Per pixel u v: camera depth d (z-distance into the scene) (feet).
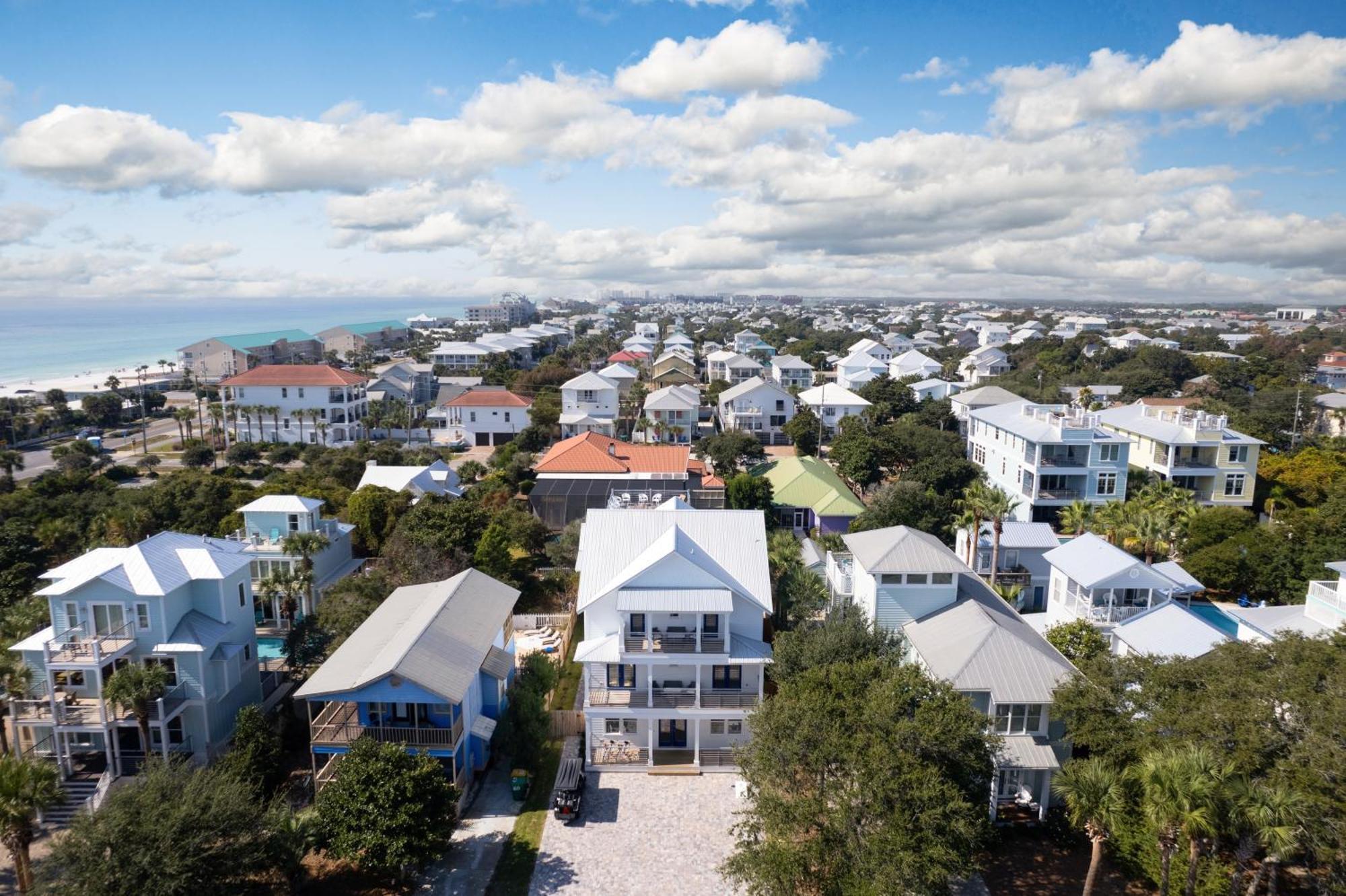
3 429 393.29
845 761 93.97
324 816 101.04
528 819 118.21
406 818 98.27
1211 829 80.12
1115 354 560.20
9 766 92.79
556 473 271.28
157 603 128.88
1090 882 92.58
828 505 241.96
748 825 96.53
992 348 617.62
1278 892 96.37
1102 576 154.92
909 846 85.25
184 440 374.63
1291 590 174.40
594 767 131.34
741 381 496.64
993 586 181.27
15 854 95.14
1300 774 81.61
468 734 126.00
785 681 122.31
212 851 88.74
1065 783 91.81
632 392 458.91
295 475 277.23
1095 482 235.40
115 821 86.02
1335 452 267.80
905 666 110.73
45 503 223.10
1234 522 196.44
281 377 398.83
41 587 180.65
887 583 144.15
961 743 95.14
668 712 129.29
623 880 104.68
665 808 120.67
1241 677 95.55
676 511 151.02
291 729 140.26
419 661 120.16
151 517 213.25
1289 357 620.08
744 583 138.31
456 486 271.90
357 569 204.03
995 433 274.98
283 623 184.14
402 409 429.38
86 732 126.41
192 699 129.80
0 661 122.83
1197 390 428.56
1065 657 137.08
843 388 456.45
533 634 177.58
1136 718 104.83
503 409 404.98
